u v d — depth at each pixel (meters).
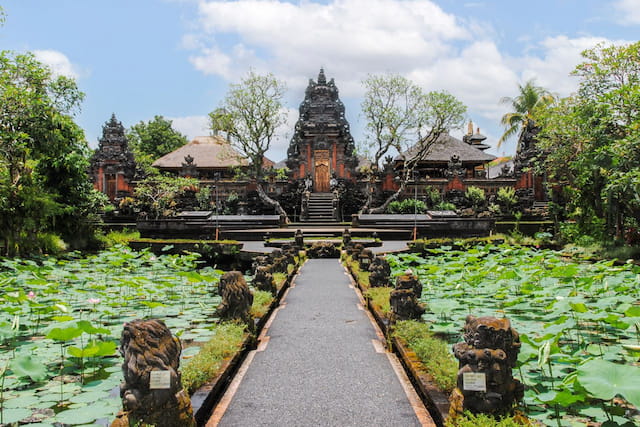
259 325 7.12
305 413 4.36
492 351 3.55
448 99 30.16
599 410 3.86
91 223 21.88
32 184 18.02
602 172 18.11
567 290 8.28
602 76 18.02
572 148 20.33
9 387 4.64
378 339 6.86
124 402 3.42
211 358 5.05
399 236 23.16
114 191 35.75
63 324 5.03
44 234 18.28
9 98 17.36
